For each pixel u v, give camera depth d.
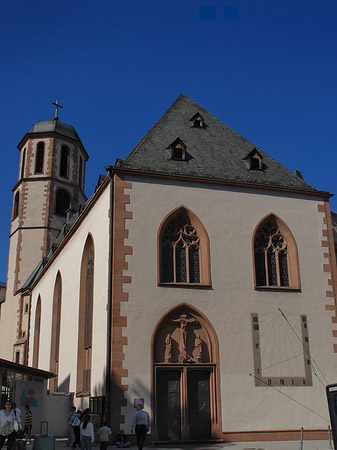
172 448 19.86
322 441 22.16
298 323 24.58
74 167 52.59
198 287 23.62
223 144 29.94
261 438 22.25
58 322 34.97
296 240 26.12
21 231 49.50
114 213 23.45
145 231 23.62
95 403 22.30
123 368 21.45
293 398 23.23
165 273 23.88
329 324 25.11
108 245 23.20
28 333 44.41
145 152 26.28
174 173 24.98
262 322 24.05
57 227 49.75
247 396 22.70
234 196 25.77
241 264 24.70
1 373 20.83
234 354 23.14
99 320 23.72
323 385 23.89
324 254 26.38
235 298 24.03
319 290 25.56
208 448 19.83
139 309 22.44
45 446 18.12
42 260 46.66
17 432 15.77
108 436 18.25
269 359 23.56
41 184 50.50
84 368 26.61
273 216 26.12
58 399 27.34
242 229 25.34
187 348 22.83
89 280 27.56
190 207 24.80
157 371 22.08
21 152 53.62
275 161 29.84
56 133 51.97
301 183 28.00
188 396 22.25
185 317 23.12
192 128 30.47
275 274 25.59
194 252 24.64
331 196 27.64
